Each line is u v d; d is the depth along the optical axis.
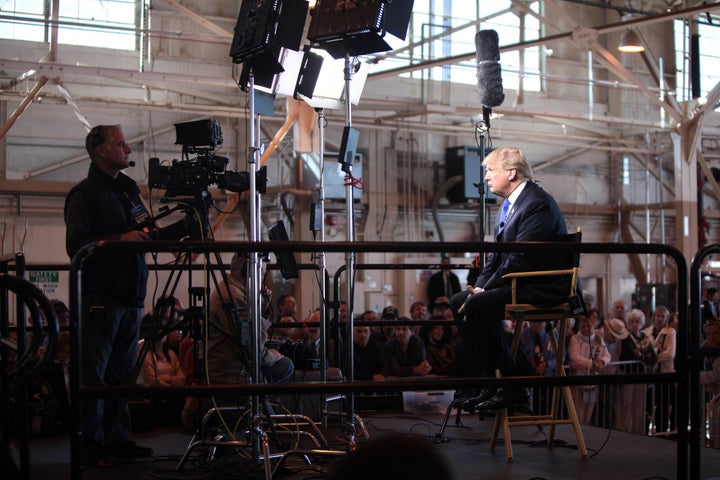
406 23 4.38
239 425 4.59
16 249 12.06
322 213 5.01
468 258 14.62
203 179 4.19
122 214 4.05
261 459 3.86
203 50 13.15
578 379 3.18
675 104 13.35
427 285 14.45
